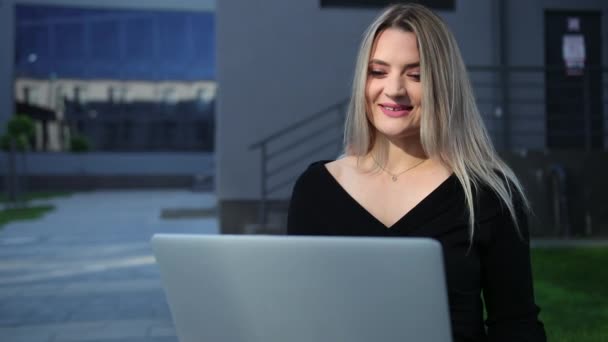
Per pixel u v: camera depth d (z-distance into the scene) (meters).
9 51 27.64
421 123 1.29
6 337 3.97
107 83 29.88
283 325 0.96
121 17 29.77
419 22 1.32
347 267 0.91
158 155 30.02
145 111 30.44
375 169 1.39
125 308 4.77
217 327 1.00
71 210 16.19
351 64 8.24
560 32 8.48
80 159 29.19
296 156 8.12
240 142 8.09
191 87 30.59
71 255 7.78
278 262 0.94
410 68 1.32
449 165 1.32
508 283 1.26
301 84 8.17
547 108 8.41
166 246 1.01
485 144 1.35
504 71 8.29
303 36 8.19
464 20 8.38
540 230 7.16
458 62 1.32
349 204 1.34
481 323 1.27
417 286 0.89
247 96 8.11
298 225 1.39
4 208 17.14
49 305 4.89
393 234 1.27
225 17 8.09
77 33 29.42
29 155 28.41
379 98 1.35
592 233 7.23
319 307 0.94
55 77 29.23
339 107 8.07
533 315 1.26
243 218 8.05
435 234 1.26
